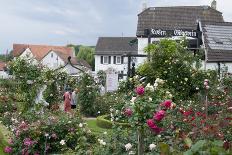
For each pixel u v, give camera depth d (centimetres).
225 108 1323
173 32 1928
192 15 4775
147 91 740
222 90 1664
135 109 696
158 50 1591
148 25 4600
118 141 860
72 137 1145
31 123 1216
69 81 2655
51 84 2138
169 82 1562
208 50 2339
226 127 848
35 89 1738
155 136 777
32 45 8638
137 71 1653
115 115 993
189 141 422
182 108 1195
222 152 350
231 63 2423
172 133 882
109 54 6706
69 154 962
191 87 1580
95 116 2272
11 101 1994
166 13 4747
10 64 1886
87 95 2275
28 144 1112
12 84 2667
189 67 1588
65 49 8950
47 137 1148
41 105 1568
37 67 1842
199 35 2020
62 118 1231
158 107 718
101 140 870
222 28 2591
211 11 4853
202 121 959
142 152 712
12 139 1130
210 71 1706
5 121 1491
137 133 751
